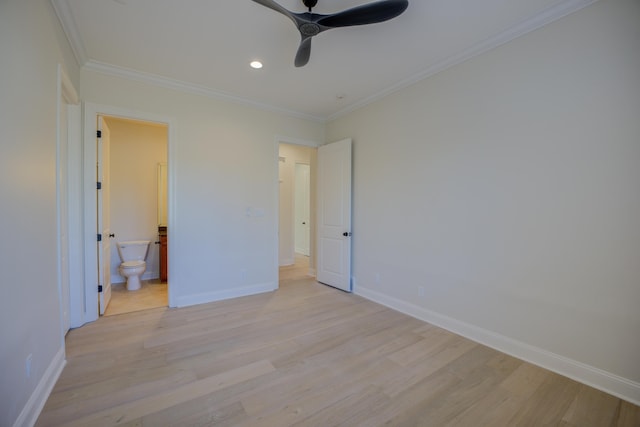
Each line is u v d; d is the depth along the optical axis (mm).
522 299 2285
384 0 1646
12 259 1373
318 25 1863
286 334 2684
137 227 4629
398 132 3336
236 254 3781
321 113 4285
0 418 1252
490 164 2473
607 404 1771
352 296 3852
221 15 2156
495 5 2012
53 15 1969
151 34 2395
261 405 1713
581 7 1962
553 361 2121
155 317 3055
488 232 2494
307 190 7340
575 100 2006
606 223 1891
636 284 1783
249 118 3855
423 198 3047
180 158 3371
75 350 2326
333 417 1623
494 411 1697
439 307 2896
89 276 2904
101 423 1545
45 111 1817
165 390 1837
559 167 2086
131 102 3074
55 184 1997
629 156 1798
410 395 1828
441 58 2727
